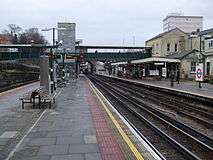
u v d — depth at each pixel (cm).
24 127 1361
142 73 7362
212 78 4806
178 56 6556
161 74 6462
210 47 6166
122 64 9369
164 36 8075
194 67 6384
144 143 1060
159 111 2080
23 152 968
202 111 2119
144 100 3027
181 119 1903
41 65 2489
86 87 4169
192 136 1312
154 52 8662
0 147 1034
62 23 4966
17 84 3950
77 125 1388
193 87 3800
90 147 1008
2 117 1625
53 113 1756
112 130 1271
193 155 988
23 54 6481
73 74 7312
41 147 1023
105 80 7369
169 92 3441
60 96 2819
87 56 8650
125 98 3023
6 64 5244
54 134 1212
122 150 967
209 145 1188
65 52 5112
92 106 2067
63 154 937
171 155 1059
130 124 1417
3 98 2566
